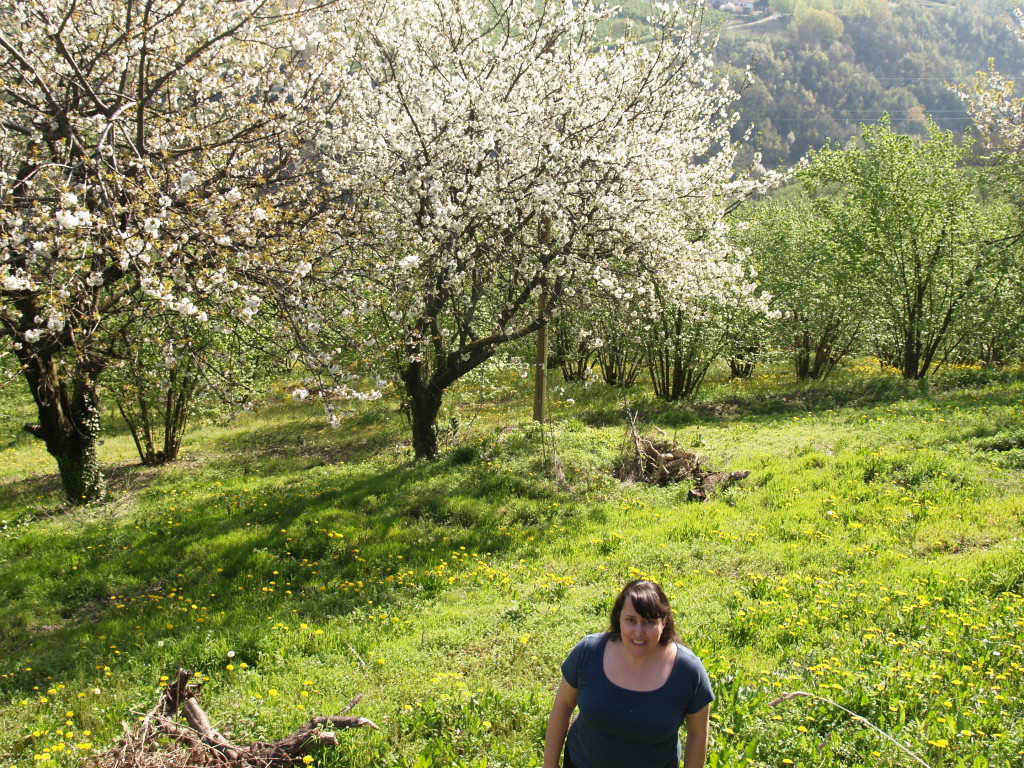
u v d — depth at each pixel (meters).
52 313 7.66
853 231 20.28
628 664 3.10
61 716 5.81
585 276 12.04
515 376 26.22
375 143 11.02
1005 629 5.97
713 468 12.54
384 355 12.94
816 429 14.90
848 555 8.45
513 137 11.80
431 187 10.62
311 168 11.80
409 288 11.13
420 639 6.82
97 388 15.48
